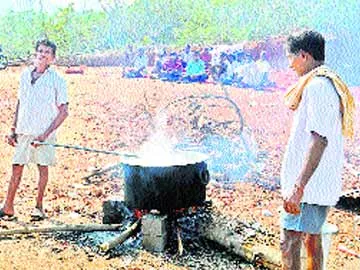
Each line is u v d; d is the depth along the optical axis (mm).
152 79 20484
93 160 9383
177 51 24672
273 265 5027
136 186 5387
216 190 7641
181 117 13062
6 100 14859
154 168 5281
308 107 3811
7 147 10141
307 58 4016
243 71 18906
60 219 6316
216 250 5461
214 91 17234
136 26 35375
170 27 34406
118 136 11391
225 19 33156
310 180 3895
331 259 5512
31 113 6094
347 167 9008
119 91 17234
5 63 25516
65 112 6184
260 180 8211
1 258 5164
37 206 6355
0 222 6082
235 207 6926
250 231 5582
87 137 11211
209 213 5797
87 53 31672
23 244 5512
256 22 31047
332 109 3766
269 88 18375
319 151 3754
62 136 11195
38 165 6270
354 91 17656
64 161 9242
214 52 20781
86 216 6473
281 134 11609
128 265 5117
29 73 6148
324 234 4445
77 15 36594
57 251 5367
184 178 5340
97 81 19734
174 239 5559
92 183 7977
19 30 34344
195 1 34062
